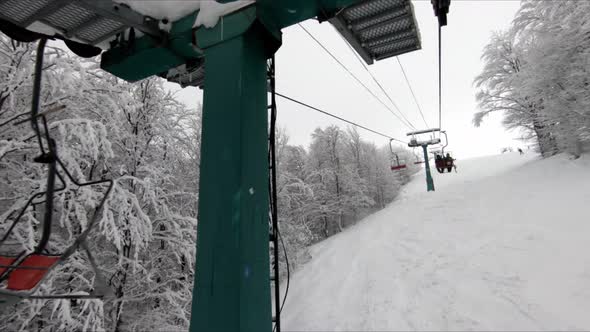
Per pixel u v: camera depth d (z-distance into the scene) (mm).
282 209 16391
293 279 12859
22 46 5156
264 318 2342
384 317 5711
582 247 6105
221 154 2357
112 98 6551
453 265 7168
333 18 2727
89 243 6359
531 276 5652
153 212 8031
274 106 3143
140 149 7773
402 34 3189
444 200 15383
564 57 13352
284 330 6910
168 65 3018
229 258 2146
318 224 28047
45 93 5668
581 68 12922
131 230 5949
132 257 7625
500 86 20188
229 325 2025
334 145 29641
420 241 9961
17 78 4875
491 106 20969
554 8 13688
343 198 27859
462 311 5160
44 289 4879
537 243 6965
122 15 2336
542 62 13852
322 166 28984
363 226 19156
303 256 16500
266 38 2832
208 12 2594
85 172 7109
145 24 2551
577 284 4934
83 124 5180
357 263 9992
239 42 2508
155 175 7488
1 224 4793
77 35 2525
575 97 13414
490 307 5055
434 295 6012
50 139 1412
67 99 5656
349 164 29828
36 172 5461
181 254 7781
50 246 5336
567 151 15094
